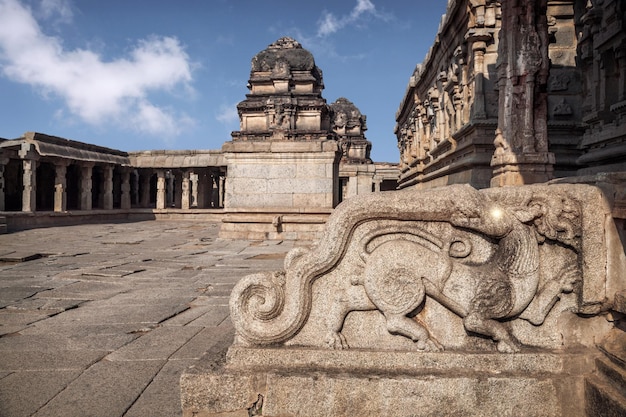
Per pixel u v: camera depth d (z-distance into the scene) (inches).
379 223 118.4
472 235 118.3
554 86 474.3
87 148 833.5
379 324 117.3
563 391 106.7
